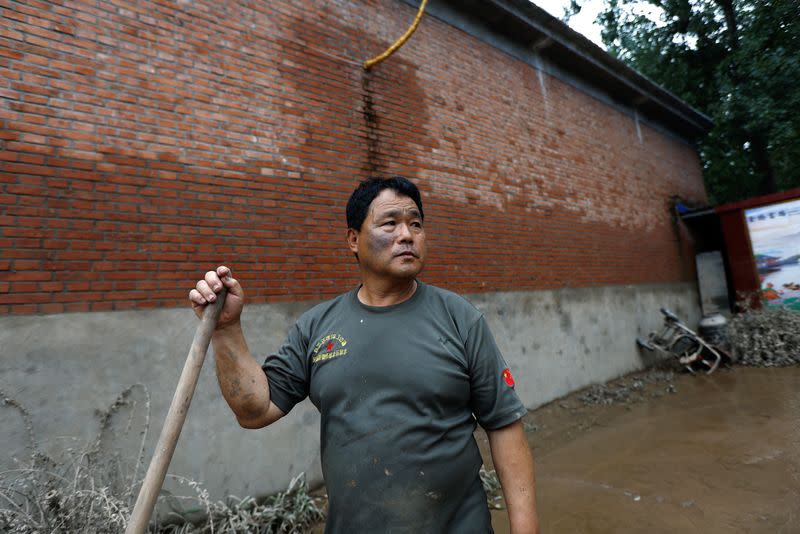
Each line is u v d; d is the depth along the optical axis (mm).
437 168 5340
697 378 7375
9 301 2707
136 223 3193
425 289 1379
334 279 4152
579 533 3037
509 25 6605
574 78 7988
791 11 10336
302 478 3678
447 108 5609
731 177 14062
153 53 3408
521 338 5938
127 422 2986
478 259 5621
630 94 9094
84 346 2904
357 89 4676
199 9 3678
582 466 4133
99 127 3123
